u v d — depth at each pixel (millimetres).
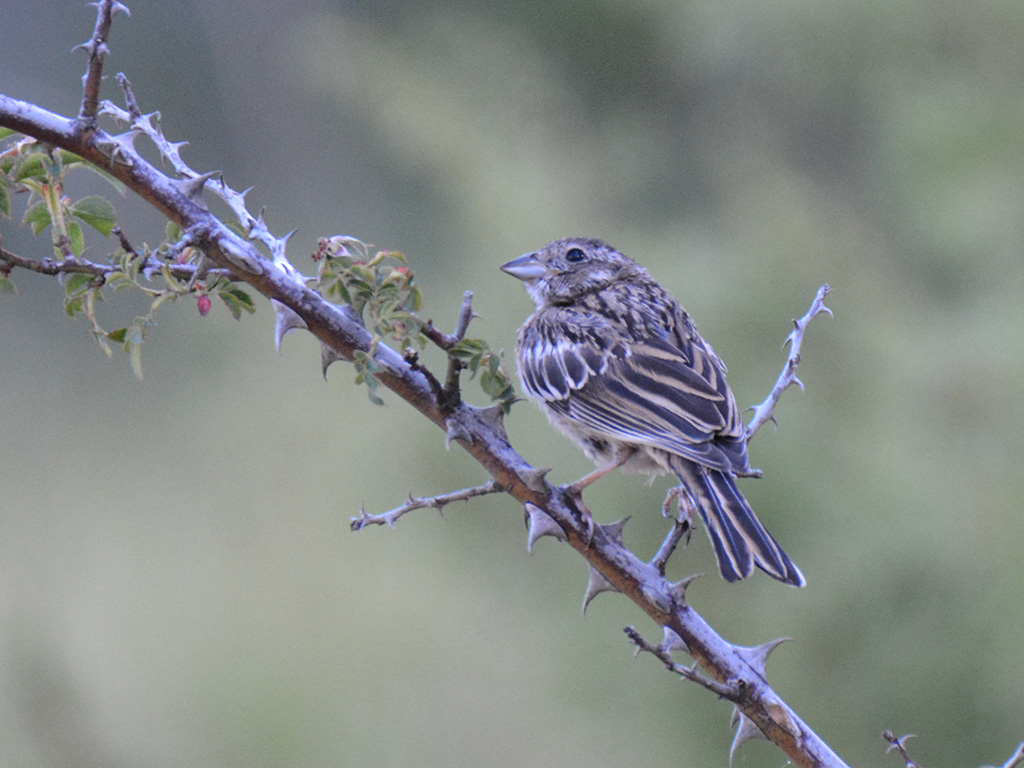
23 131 4582
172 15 20891
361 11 18609
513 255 14312
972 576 11375
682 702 11586
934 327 13102
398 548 13133
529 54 18453
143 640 13000
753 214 15430
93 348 18188
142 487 15930
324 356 4836
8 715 12062
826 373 12633
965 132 14930
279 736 12141
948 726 11234
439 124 16141
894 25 16250
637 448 7035
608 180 17516
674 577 11531
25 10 21188
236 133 20594
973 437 12250
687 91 18391
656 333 7418
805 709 11227
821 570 11344
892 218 15250
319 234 19766
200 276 4691
